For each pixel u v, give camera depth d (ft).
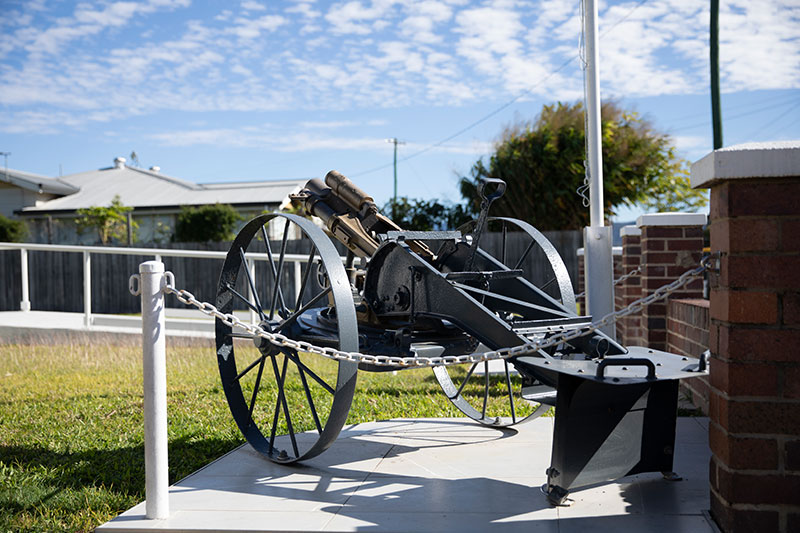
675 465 12.60
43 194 86.12
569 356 12.00
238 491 11.69
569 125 57.00
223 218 67.62
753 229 8.87
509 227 55.06
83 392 21.63
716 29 29.91
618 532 9.50
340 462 13.44
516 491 11.45
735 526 9.00
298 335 14.25
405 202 58.80
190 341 30.94
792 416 8.82
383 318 14.65
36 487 12.82
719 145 30.25
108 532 10.02
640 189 58.65
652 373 9.91
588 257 20.79
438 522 10.03
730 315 8.96
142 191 86.74
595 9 20.76
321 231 13.23
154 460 10.35
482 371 24.84
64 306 57.98
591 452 10.81
